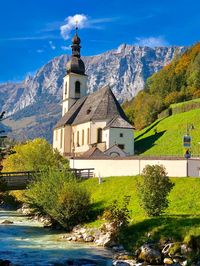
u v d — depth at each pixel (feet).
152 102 553.23
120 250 109.70
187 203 140.15
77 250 110.63
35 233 138.72
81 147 373.81
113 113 349.61
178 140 384.47
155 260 95.86
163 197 127.85
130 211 133.80
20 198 233.55
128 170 209.87
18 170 256.93
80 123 380.99
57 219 145.07
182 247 99.04
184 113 468.75
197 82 581.94
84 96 441.27
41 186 156.56
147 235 111.65
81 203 146.30
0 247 114.62
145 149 394.73
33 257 102.37
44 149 263.90
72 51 470.39
